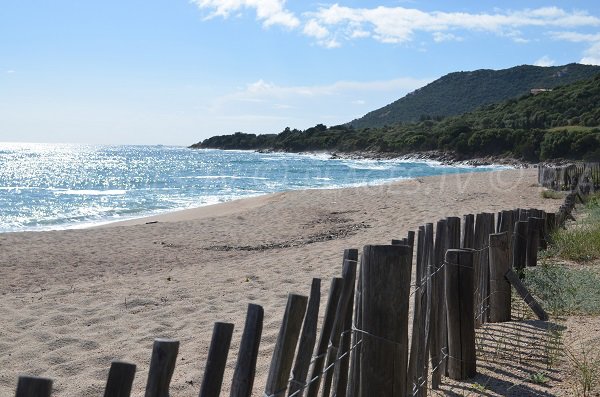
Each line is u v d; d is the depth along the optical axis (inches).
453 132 4138.8
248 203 892.6
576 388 158.4
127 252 483.2
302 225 627.2
